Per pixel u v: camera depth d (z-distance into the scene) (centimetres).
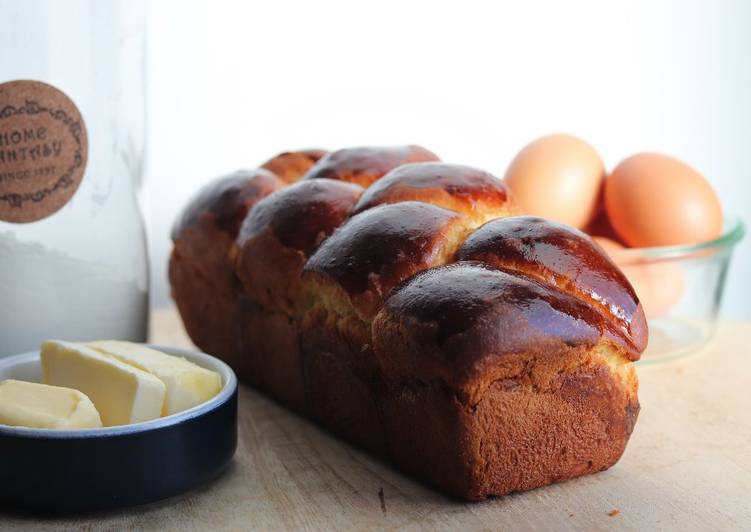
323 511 38
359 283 40
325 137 71
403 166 44
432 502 38
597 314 38
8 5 44
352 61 70
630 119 76
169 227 69
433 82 72
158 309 65
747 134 79
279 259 44
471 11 72
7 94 44
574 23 74
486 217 42
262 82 69
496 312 36
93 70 46
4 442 37
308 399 45
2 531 37
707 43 76
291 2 68
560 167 54
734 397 48
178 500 39
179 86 67
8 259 46
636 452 42
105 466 37
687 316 57
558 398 38
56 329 47
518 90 73
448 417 37
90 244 47
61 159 46
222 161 69
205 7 67
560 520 37
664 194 52
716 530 36
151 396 39
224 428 40
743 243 80
